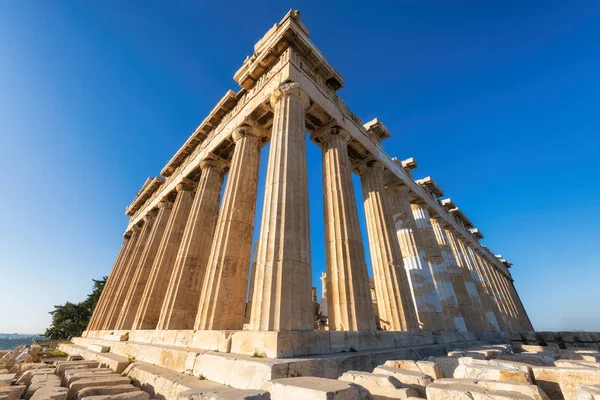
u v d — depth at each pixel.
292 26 12.05
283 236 7.57
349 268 9.44
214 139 16.39
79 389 6.01
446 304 17.45
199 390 3.57
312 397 3.11
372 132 17.88
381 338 8.62
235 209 10.88
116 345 12.17
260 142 14.00
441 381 3.94
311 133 13.81
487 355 7.07
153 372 6.71
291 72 11.34
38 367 10.59
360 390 3.49
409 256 16.42
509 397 3.05
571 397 4.26
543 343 17.36
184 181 18.39
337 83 14.25
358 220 10.98
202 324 8.53
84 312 40.84
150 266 18.38
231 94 15.71
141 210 26.62
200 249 13.40
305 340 6.16
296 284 7.06
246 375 4.88
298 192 8.77
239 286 9.70
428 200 22.31
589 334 15.91
